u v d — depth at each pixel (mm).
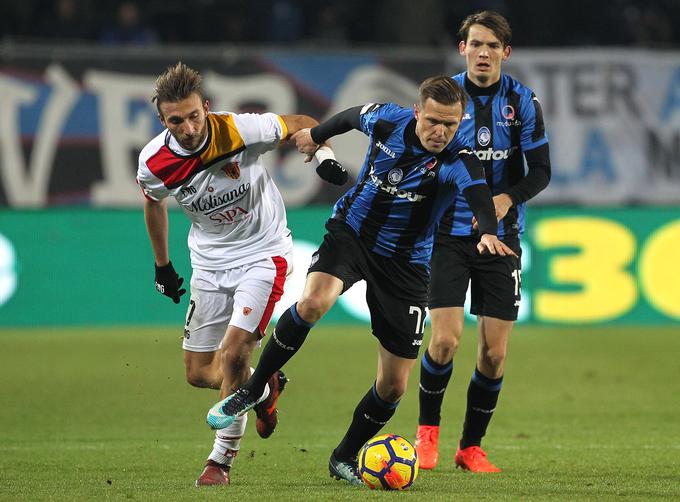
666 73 50562
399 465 20109
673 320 52500
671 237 51906
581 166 50750
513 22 64250
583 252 51844
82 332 49438
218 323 22141
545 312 52156
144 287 51000
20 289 50125
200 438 27812
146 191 21234
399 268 20578
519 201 23297
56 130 48812
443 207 20641
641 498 19453
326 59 49250
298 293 49812
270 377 19891
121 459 24578
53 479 21922
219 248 21844
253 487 20484
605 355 44375
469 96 24062
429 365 23344
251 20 63062
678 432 28922
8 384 37094
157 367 40781
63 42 58625
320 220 49812
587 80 50344
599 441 27422
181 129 19797
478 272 23594
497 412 32500
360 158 49406
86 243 50344
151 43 59125
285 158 49500
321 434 28594
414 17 62156
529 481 21578
